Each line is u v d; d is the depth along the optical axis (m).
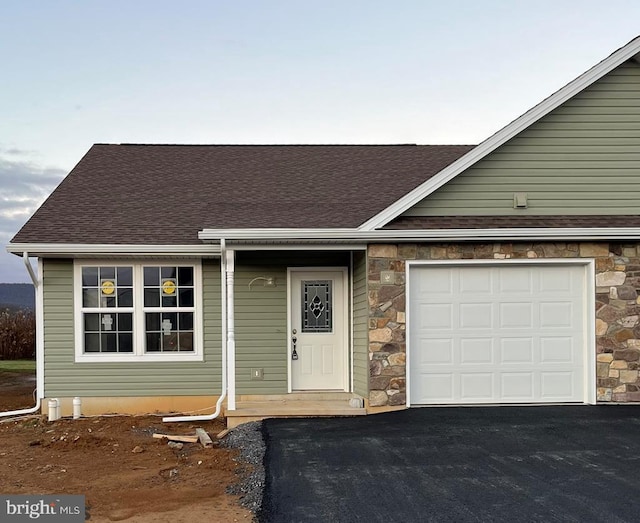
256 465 8.66
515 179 12.05
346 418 11.13
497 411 11.23
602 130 12.16
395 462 8.45
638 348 11.72
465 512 6.67
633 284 11.73
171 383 13.25
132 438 10.77
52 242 12.59
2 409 14.41
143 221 13.62
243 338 13.36
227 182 15.55
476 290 11.79
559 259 11.67
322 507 6.93
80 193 14.92
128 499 7.41
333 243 11.59
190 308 13.30
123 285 13.25
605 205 12.11
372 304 11.53
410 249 11.61
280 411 11.34
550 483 7.48
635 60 12.13
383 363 11.51
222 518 6.75
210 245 12.70
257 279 13.39
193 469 8.67
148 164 16.67
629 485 7.36
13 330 26.03
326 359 13.47
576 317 11.85
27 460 9.36
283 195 14.56
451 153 17.05
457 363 11.74
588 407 11.45
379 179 15.32
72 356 13.12
